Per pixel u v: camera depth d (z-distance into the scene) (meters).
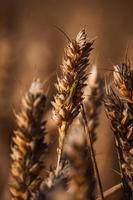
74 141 0.37
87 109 0.65
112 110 0.51
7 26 1.73
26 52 1.41
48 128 0.79
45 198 0.34
